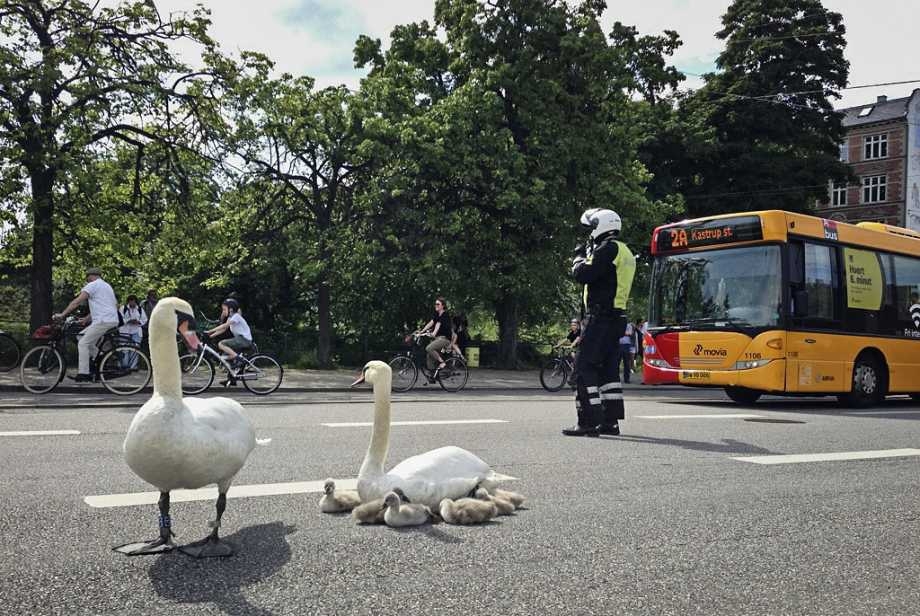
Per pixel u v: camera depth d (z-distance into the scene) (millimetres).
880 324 15172
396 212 26250
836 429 9781
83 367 13297
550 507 5133
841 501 5520
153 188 23297
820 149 42531
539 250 27422
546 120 26781
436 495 4859
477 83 26516
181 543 4125
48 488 5414
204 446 3691
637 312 37281
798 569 3941
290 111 25812
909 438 9102
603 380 8852
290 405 11703
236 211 27219
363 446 7477
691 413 11719
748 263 13812
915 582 3789
